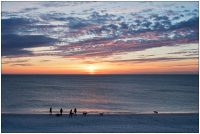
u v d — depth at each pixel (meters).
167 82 155.88
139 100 63.25
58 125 25.50
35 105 52.56
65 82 152.50
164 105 55.00
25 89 93.06
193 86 115.62
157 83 142.75
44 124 25.88
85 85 122.50
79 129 23.77
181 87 109.56
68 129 23.70
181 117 30.33
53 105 53.03
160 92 85.00
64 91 86.44
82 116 30.55
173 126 25.69
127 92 84.69
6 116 29.56
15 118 28.36
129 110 47.59
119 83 143.00
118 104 55.91
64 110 46.00
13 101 58.06
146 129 24.17
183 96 72.88
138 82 156.75
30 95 71.81
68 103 56.56
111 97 69.56
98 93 80.56
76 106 52.25
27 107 49.56
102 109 48.56
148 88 103.00
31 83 136.25
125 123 26.84
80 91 87.06
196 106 53.78
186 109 49.75
